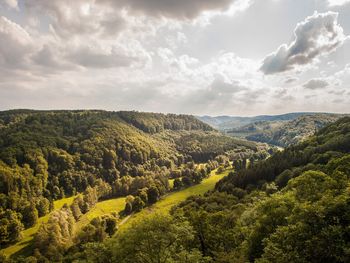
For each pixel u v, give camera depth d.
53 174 174.62
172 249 41.72
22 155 168.00
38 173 160.88
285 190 62.59
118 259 45.00
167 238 40.38
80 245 94.00
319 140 131.75
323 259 27.58
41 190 154.38
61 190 164.75
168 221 42.03
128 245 41.81
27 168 157.25
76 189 174.25
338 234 27.06
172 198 149.62
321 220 29.30
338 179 47.72
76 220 127.50
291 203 42.91
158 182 158.75
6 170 140.12
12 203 127.94
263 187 102.00
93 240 95.12
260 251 41.41
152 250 40.12
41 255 91.31
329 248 26.67
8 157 159.88
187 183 170.88
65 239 102.31
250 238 43.22
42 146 187.25
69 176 175.38
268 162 126.12
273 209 42.91
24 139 190.38
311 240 27.89
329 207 30.66
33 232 118.25
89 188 154.38
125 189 166.12
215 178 184.88
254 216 55.88
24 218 124.69
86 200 142.62
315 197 43.41
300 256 27.98
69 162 183.75
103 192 161.75
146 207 138.25
